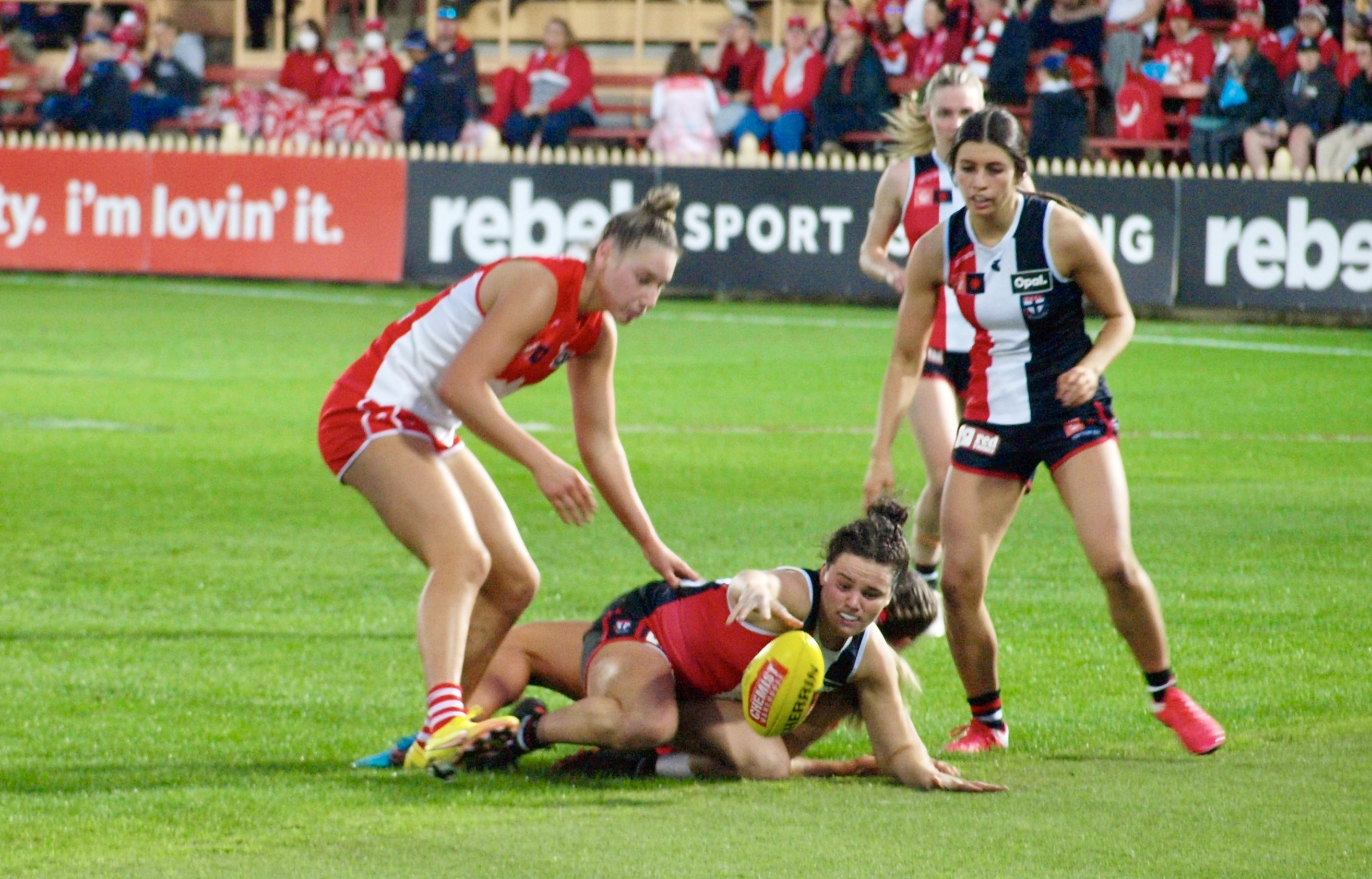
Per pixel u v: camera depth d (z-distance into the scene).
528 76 78.88
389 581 26.83
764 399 48.88
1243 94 69.19
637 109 89.38
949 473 18.62
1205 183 65.38
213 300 70.50
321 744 18.38
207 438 41.34
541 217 71.75
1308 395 49.41
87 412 45.06
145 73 85.69
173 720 19.28
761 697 16.06
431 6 94.44
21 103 90.31
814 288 70.19
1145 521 31.84
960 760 17.83
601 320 17.36
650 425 44.22
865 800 16.06
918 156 24.86
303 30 82.56
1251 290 65.44
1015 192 18.20
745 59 77.81
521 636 18.75
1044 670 21.88
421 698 20.39
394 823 15.27
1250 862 14.14
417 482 16.83
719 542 29.86
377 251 73.56
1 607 24.78
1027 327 18.25
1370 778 16.84
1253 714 19.48
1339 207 64.50
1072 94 68.50
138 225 76.00
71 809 15.73
